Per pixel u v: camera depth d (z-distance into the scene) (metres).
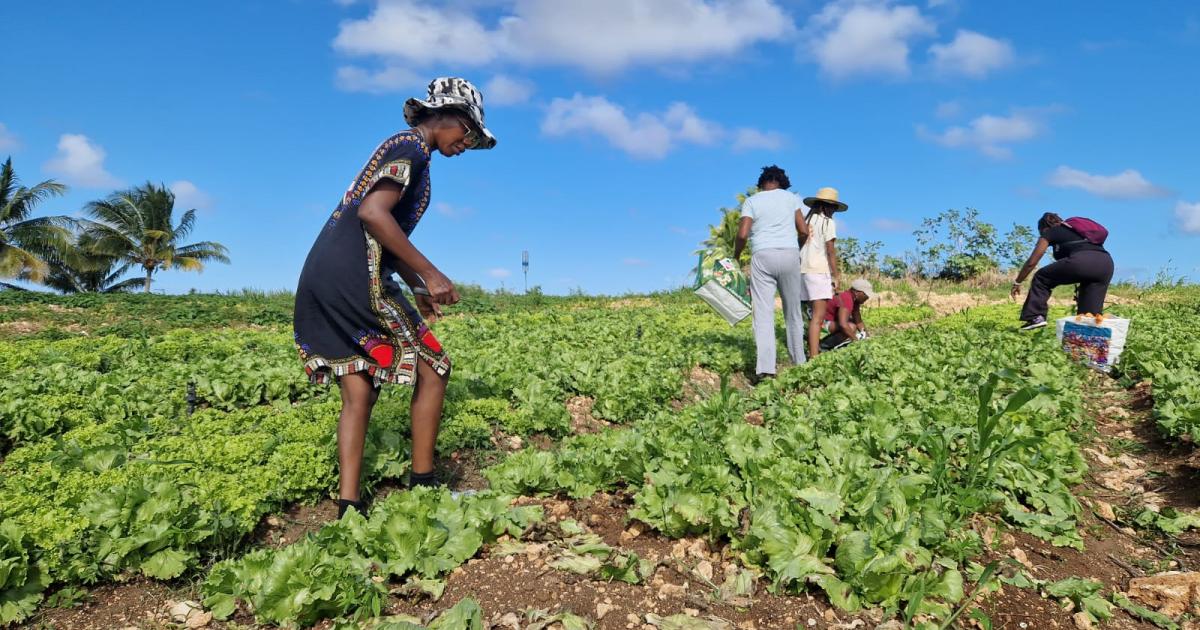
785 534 3.44
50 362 9.05
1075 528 4.28
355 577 3.25
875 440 5.00
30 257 42.22
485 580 3.38
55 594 3.45
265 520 4.34
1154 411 6.12
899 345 9.72
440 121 4.02
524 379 7.07
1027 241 27.92
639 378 7.53
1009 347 9.23
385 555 3.50
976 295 20.95
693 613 3.14
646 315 16.78
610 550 3.53
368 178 3.77
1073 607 3.33
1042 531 4.02
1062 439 5.35
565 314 17.83
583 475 4.48
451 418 5.74
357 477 3.98
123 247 50.12
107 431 5.55
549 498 4.51
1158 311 14.54
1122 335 8.64
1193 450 5.53
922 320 15.99
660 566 3.53
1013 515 4.12
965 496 4.01
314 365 3.89
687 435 5.01
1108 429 6.57
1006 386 7.18
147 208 51.62
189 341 11.29
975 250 27.86
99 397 6.62
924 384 6.99
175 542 3.70
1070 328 9.13
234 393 7.01
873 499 3.67
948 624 3.08
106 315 17.22
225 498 4.03
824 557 3.46
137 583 3.61
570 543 3.73
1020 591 3.42
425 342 4.05
